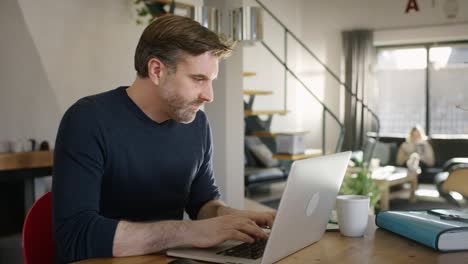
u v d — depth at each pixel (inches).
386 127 349.4
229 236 51.5
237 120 153.9
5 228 170.4
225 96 149.9
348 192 173.2
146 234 51.9
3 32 163.8
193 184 70.4
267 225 61.4
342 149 349.1
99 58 198.1
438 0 320.2
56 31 183.8
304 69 369.7
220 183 151.4
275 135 243.8
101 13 197.8
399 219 58.0
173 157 64.2
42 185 176.7
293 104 367.6
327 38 359.9
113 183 61.2
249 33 127.5
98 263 49.1
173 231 52.2
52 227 60.2
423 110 336.2
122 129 60.1
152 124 62.1
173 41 54.9
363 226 58.5
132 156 60.9
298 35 369.4
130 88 62.1
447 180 160.9
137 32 210.7
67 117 58.3
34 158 167.5
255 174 250.5
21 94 168.9
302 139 245.9
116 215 63.1
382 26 340.2
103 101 60.5
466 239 51.9
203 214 67.3
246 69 327.3
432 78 331.3
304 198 48.4
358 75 343.3
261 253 51.3
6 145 165.9
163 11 209.3
